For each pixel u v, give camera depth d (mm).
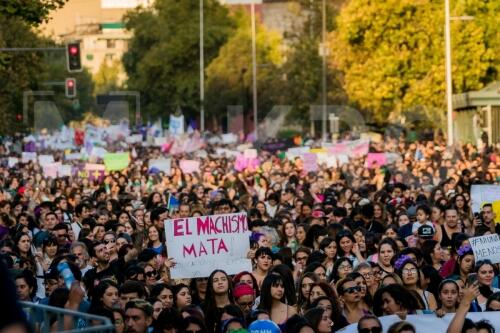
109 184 55094
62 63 194000
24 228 30547
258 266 24672
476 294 19422
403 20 110312
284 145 88875
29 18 50094
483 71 108062
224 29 180750
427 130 106875
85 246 26188
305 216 36969
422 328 20266
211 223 24422
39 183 54812
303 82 150250
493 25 108625
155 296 20859
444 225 31562
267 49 172250
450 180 47625
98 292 20000
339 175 58312
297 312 21656
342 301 21625
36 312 15688
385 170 58281
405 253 24875
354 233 28984
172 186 52938
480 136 92188
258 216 34656
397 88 111000
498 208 31969
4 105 115750
